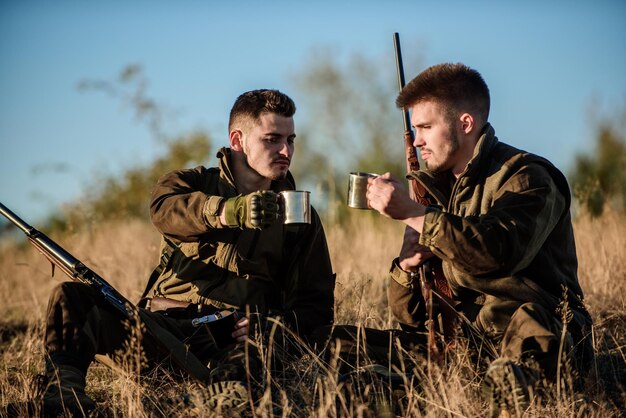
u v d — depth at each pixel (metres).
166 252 4.81
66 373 4.06
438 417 3.82
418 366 4.12
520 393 3.61
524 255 4.11
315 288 4.88
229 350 4.49
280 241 4.77
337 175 21.05
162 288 4.78
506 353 3.95
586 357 4.31
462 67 4.55
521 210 4.10
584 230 7.84
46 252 4.45
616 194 10.87
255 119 4.79
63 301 4.21
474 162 4.36
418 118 4.54
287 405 3.83
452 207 4.46
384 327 5.66
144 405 4.25
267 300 4.79
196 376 4.31
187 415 3.96
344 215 11.89
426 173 4.64
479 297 4.33
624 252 6.88
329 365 4.25
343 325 4.60
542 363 3.88
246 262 4.68
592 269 6.73
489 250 4.00
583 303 4.47
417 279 4.53
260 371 4.28
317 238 4.88
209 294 4.66
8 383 4.70
